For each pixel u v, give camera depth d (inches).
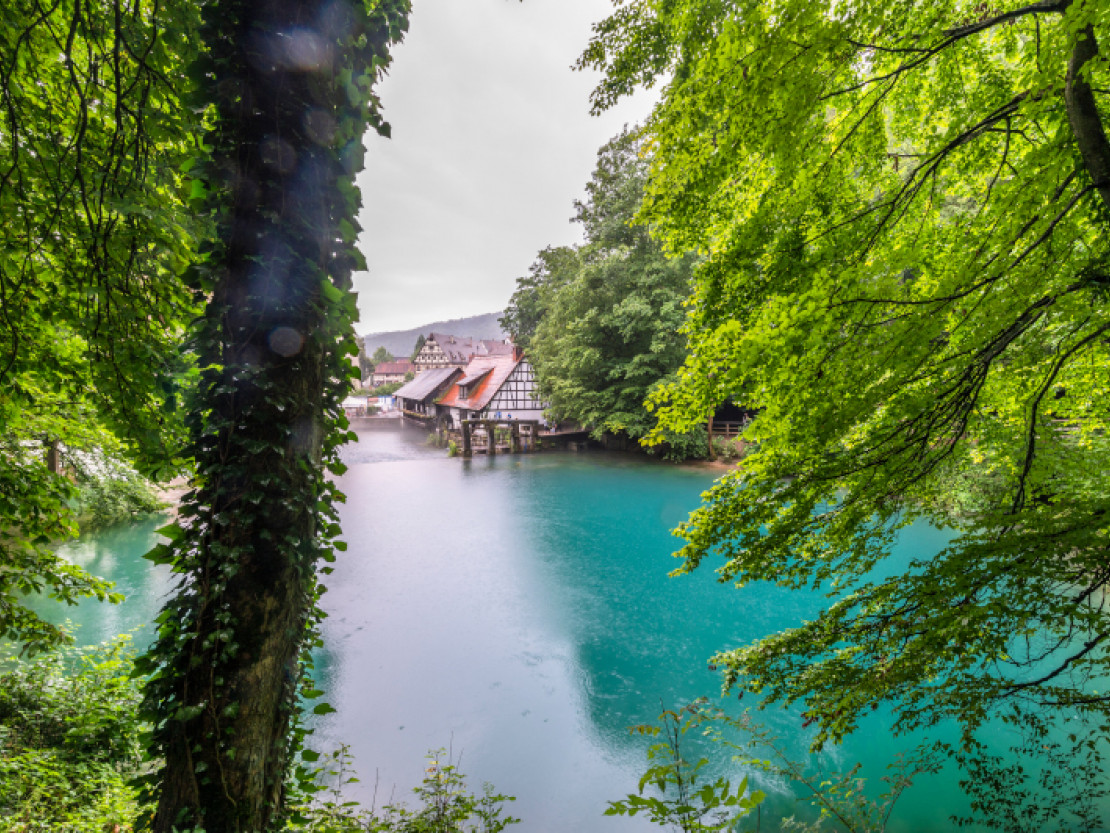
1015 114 104.9
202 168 83.0
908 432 118.6
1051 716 109.7
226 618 80.5
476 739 237.3
